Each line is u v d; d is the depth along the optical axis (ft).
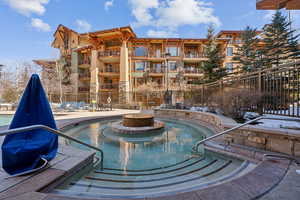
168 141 16.60
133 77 74.08
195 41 72.84
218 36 77.56
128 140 16.96
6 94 59.77
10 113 34.78
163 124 23.27
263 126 10.52
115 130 20.39
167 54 45.29
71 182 7.89
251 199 5.20
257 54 59.67
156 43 75.72
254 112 17.47
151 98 61.67
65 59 82.53
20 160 6.99
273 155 8.72
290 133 8.70
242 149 10.30
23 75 69.10
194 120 26.35
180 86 60.29
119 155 12.71
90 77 76.38
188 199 5.24
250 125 11.00
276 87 15.19
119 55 69.97
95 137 18.15
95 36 69.87
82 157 9.34
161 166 10.46
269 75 15.92
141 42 74.08
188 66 78.64
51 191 6.52
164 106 40.88
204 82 52.49
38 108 8.17
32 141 7.60
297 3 17.17
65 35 85.30
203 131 20.74
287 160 8.14
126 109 54.44
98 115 33.14
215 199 5.21
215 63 52.90
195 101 34.40
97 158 11.74
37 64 77.00
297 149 8.55
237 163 9.89
